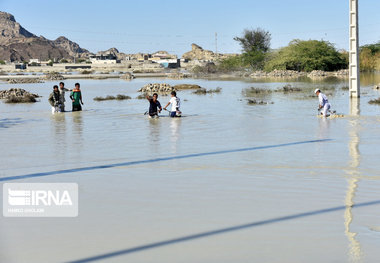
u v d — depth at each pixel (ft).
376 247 17.35
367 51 280.10
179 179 28.81
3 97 113.50
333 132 49.08
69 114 71.97
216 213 21.88
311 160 34.30
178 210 22.40
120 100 102.37
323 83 170.50
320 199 24.12
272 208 22.63
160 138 46.26
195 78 260.01
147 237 18.72
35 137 47.80
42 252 17.29
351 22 97.09
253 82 191.42
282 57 293.43
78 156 36.91
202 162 33.96
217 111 74.18
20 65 606.96
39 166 33.22
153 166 32.73
